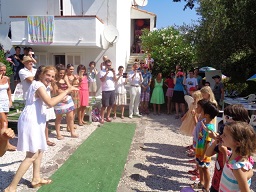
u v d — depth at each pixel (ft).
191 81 30.91
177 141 21.74
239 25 30.53
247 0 29.22
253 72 38.17
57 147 18.67
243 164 6.97
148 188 13.10
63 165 15.49
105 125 26.18
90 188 12.83
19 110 25.22
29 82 16.29
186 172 15.30
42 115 11.98
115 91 29.04
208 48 37.06
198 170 13.44
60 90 19.79
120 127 25.63
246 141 6.97
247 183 6.91
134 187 13.14
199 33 37.70
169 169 15.67
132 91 29.81
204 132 12.12
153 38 47.24
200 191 12.39
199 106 12.34
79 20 33.12
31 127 11.51
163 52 43.01
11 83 36.19
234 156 7.38
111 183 13.47
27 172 14.28
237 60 38.78
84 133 22.84
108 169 15.25
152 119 30.09
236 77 39.40
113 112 32.50
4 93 17.06
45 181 12.92
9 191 11.39
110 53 36.81
